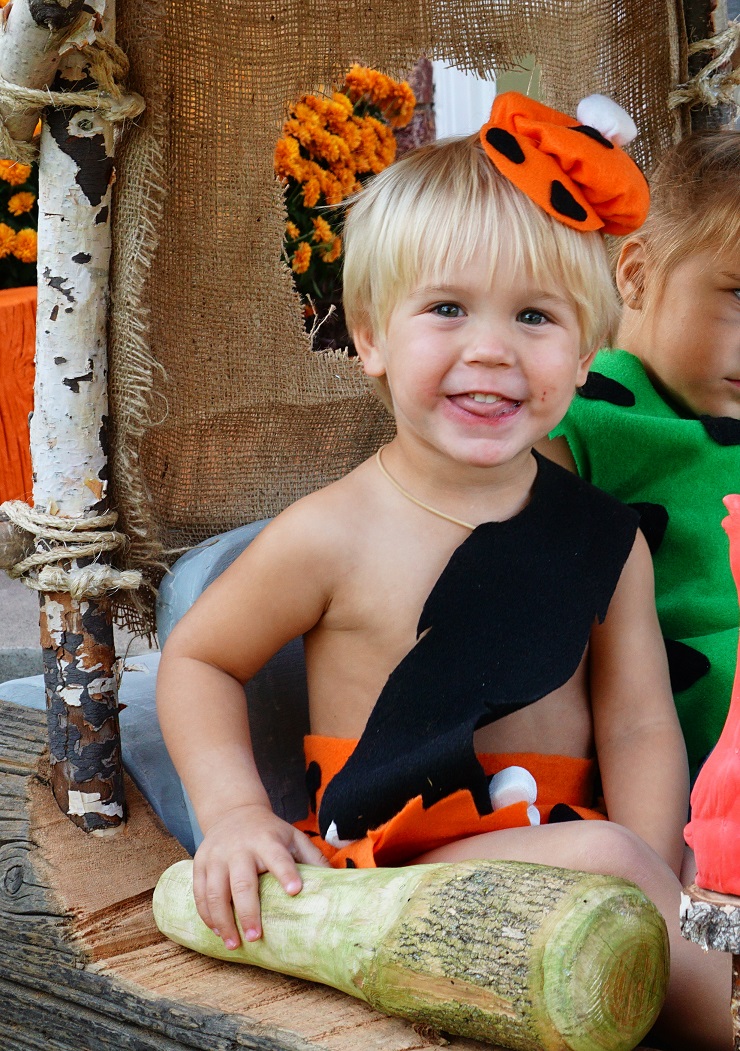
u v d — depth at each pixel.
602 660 1.26
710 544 1.47
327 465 1.57
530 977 0.77
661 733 1.23
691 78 1.68
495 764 1.16
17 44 1.05
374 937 0.86
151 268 1.26
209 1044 0.91
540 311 1.13
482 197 1.11
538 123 1.17
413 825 1.04
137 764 1.31
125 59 1.13
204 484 1.41
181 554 1.32
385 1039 0.84
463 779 1.04
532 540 1.16
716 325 1.46
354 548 1.16
